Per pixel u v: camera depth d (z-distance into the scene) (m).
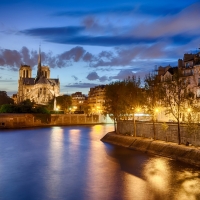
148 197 36.41
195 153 52.47
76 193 38.88
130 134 85.88
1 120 163.25
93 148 77.00
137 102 78.62
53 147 81.81
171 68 103.62
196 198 35.59
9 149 78.44
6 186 42.47
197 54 96.75
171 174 45.97
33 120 185.12
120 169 50.91
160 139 70.25
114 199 36.22
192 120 63.28
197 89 87.19
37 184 43.28
